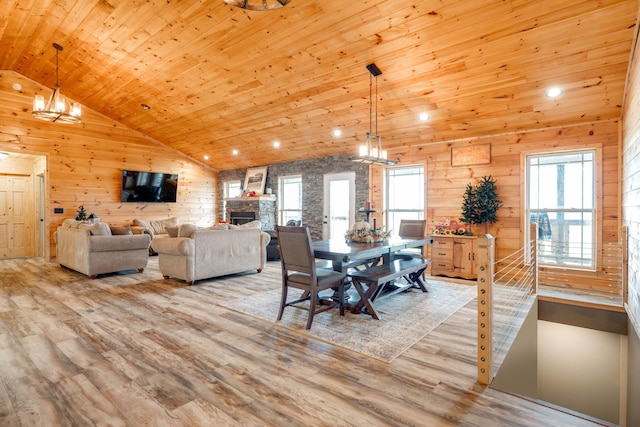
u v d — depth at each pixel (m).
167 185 8.84
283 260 3.48
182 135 8.04
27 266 6.61
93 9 4.26
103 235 5.58
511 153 5.29
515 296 4.35
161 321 3.42
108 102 7.12
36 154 6.96
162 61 5.08
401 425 1.82
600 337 4.47
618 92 3.96
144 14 4.14
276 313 3.70
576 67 3.70
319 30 3.84
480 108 4.79
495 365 2.53
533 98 4.37
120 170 8.13
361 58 4.16
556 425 1.82
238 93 5.59
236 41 4.29
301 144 7.23
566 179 4.96
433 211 6.05
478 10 3.22
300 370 2.43
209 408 1.97
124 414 1.91
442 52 3.84
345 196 7.34
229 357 2.62
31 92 6.86
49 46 5.41
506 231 5.34
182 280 5.32
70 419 1.86
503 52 3.68
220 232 5.34
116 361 2.55
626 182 3.96
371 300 3.75
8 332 3.11
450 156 5.87
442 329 3.24
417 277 4.56
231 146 8.08
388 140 6.28
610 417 4.39
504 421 1.86
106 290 4.68
